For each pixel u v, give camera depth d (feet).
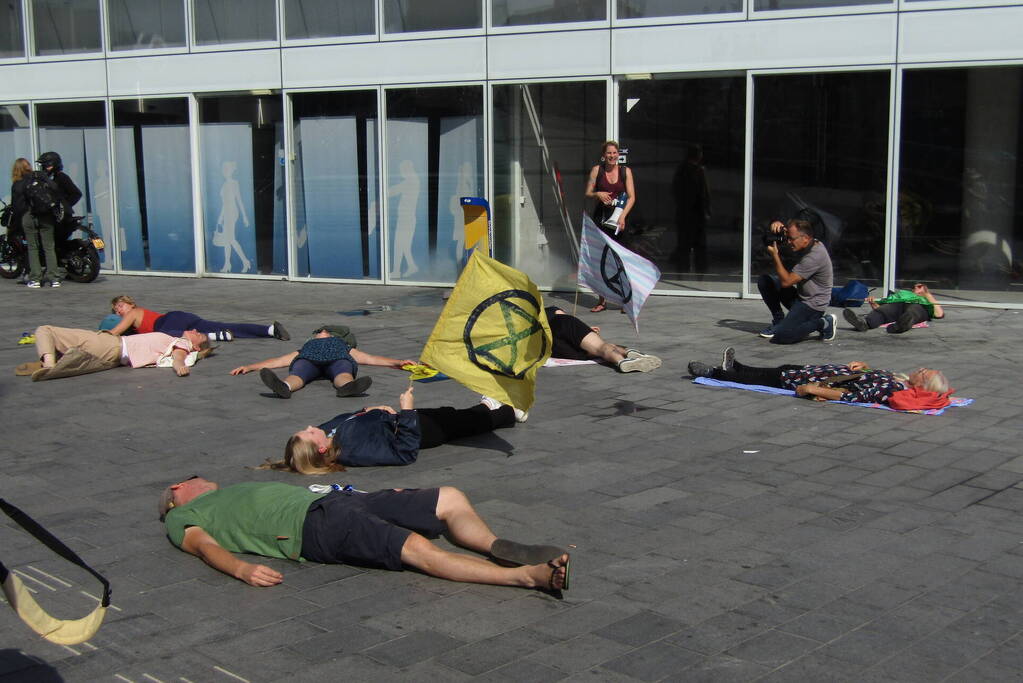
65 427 25.27
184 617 14.62
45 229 51.57
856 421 24.94
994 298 41.96
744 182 44.52
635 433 24.16
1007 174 41.27
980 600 14.92
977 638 13.71
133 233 56.75
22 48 57.82
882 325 37.35
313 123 51.98
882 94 42.06
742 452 22.50
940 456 21.97
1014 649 13.41
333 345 29.71
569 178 47.55
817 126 43.14
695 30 44.29
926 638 13.73
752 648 13.47
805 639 13.71
